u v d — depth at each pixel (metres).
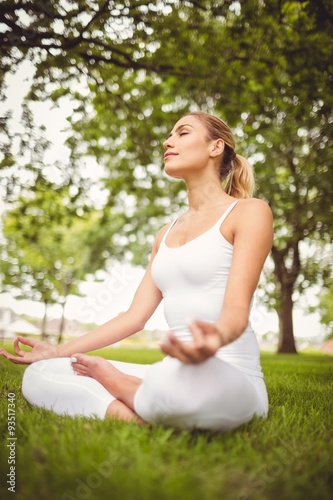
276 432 1.88
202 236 2.12
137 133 8.76
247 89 7.09
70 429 1.80
